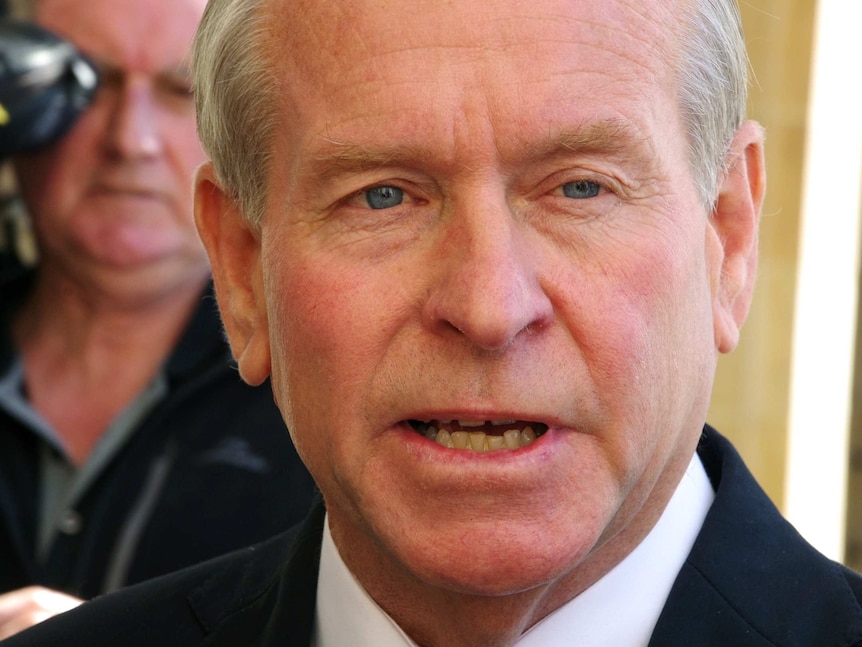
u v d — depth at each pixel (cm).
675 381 189
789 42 479
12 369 361
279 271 196
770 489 497
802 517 494
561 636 197
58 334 364
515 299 174
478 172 178
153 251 356
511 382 177
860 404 484
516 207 183
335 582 212
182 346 355
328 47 185
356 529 202
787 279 488
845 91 483
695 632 193
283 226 195
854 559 487
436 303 179
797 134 482
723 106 198
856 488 487
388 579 204
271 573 233
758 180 212
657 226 185
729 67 199
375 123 180
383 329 185
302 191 191
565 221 183
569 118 177
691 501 206
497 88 177
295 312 192
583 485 182
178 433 346
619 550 197
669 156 187
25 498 351
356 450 187
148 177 356
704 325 195
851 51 483
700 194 194
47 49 346
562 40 178
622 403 182
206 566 245
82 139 357
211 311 362
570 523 181
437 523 181
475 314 173
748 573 197
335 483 195
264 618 225
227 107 204
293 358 195
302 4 189
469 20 177
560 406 179
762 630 192
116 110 356
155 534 336
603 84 180
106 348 359
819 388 492
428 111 177
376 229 187
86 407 357
